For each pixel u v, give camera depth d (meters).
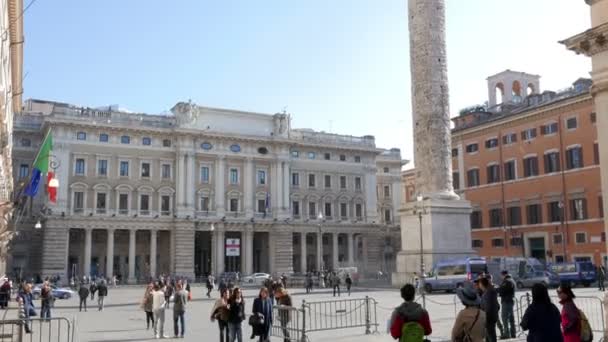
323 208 84.88
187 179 74.94
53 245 66.06
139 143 73.88
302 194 83.50
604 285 41.72
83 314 30.78
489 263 37.22
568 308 10.15
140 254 75.31
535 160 55.09
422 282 31.73
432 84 37.88
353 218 86.94
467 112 65.81
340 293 40.94
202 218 75.19
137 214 72.25
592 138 49.47
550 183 53.28
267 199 80.56
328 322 21.98
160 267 76.06
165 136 75.25
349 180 87.94
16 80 41.22
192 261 73.44
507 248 57.38
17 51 35.09
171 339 19.36
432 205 37.06
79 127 70.06
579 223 50.19
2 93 21.52
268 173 81.69
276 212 80.44
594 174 49.16
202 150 77.00
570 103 51.44
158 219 72.94
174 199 74.69
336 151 87.38
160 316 19.66
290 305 17.53
